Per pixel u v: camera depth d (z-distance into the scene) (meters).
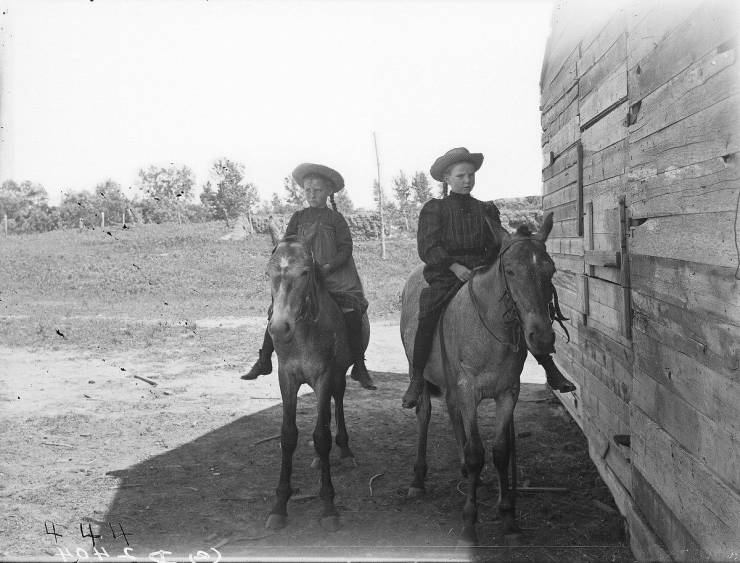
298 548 3.90
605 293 4.57
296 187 47.66
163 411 7.55
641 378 3.45
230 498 4.79
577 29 5.20
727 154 2.17
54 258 28.06
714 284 2.34
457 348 4.00
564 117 5.98
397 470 5.45
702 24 2.39
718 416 2.35
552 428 6.71
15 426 6.82
